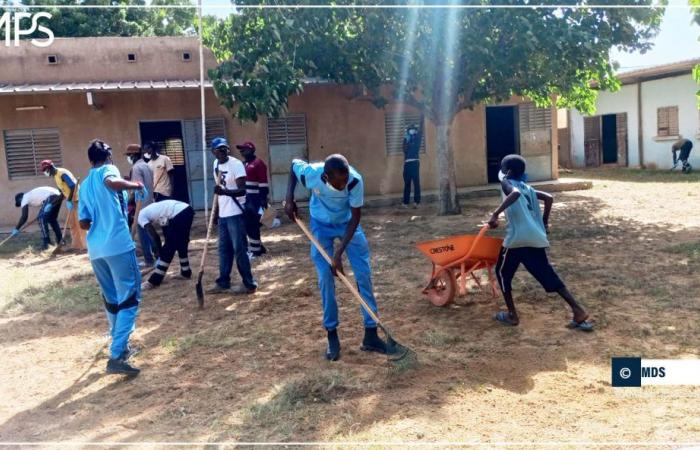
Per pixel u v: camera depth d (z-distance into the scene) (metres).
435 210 14.27
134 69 15.16
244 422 4.09
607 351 5.08
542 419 3.99
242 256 7.31
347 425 3.97
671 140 21.69
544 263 5.61
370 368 4.92
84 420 4.27
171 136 16.94
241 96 10.93
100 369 5.22
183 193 17.12
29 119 14.76
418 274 7.92
